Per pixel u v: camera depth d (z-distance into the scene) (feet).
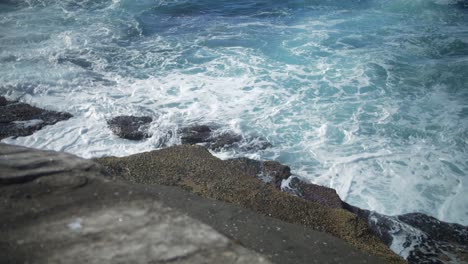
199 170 20.85
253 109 30.32
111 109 29.30
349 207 20.85
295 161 25.20
